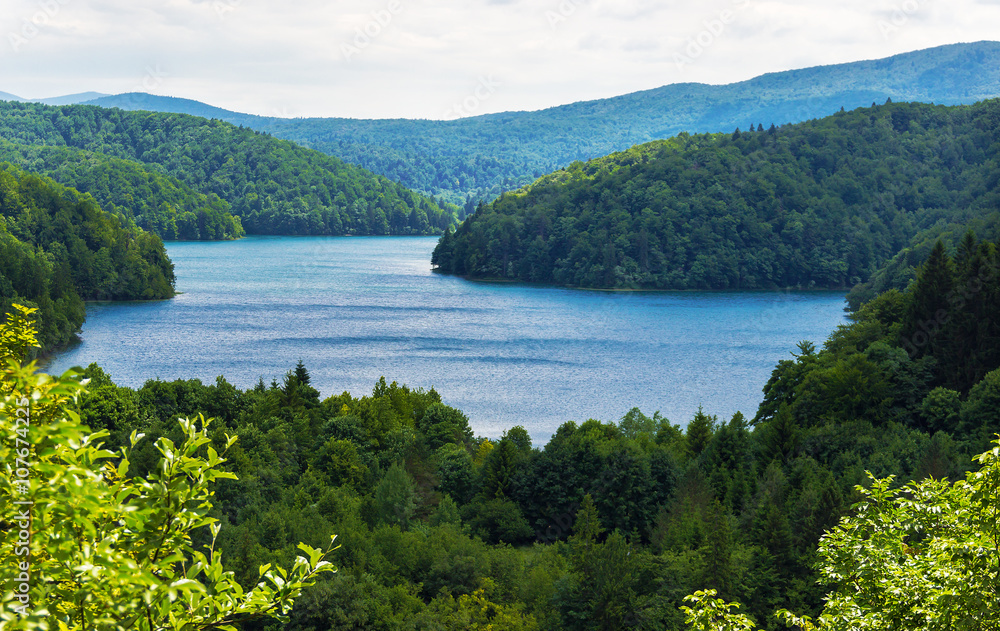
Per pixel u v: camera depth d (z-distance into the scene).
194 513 11.88
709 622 20.88
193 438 12.08
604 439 95.94
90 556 10.48
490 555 65.31
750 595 54.72
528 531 78.44
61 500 10.16
